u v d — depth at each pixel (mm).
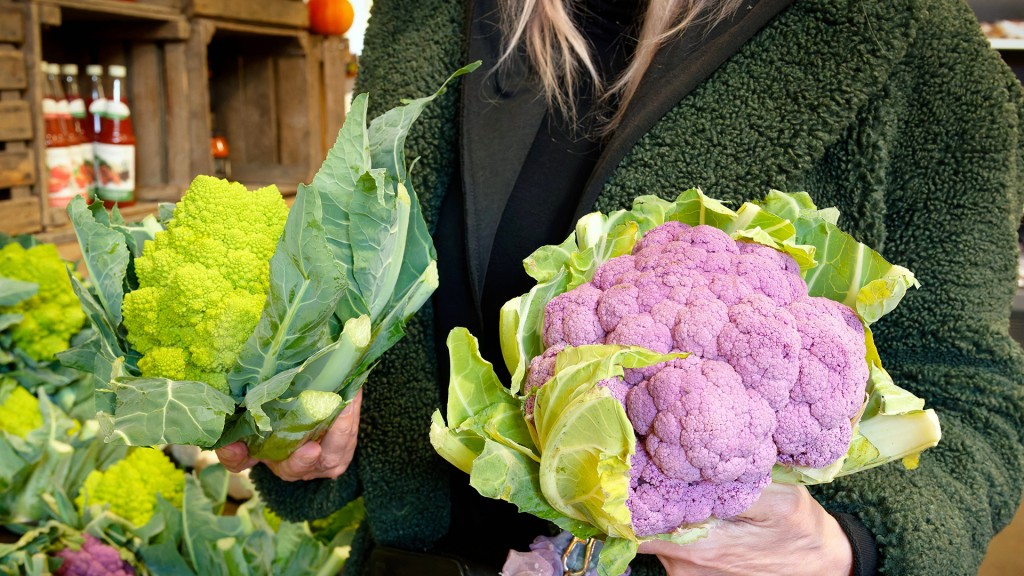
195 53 2264
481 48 984
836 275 734
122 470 1444
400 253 812
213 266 788
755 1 852
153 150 2322
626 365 604
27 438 1482
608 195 884
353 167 773
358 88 1099
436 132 1009
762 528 688
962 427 818
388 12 1067
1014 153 792
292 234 718
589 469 613
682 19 884
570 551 832
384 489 1039
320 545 1408
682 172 862
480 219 970
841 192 845
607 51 978
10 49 1762
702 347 623
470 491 1048
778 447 622
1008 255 807
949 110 799
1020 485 817
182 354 779
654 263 698
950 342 807
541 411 641
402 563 988
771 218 746
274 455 860
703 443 580
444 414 1039
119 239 827
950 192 807
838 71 803
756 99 839
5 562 1295
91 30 2268
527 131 985
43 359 1613
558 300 710
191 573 1363
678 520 632
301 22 2645
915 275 826
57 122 1930
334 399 774
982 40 801
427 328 1033
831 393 611
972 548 791
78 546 1343
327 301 736
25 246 1796
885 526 758
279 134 2807
